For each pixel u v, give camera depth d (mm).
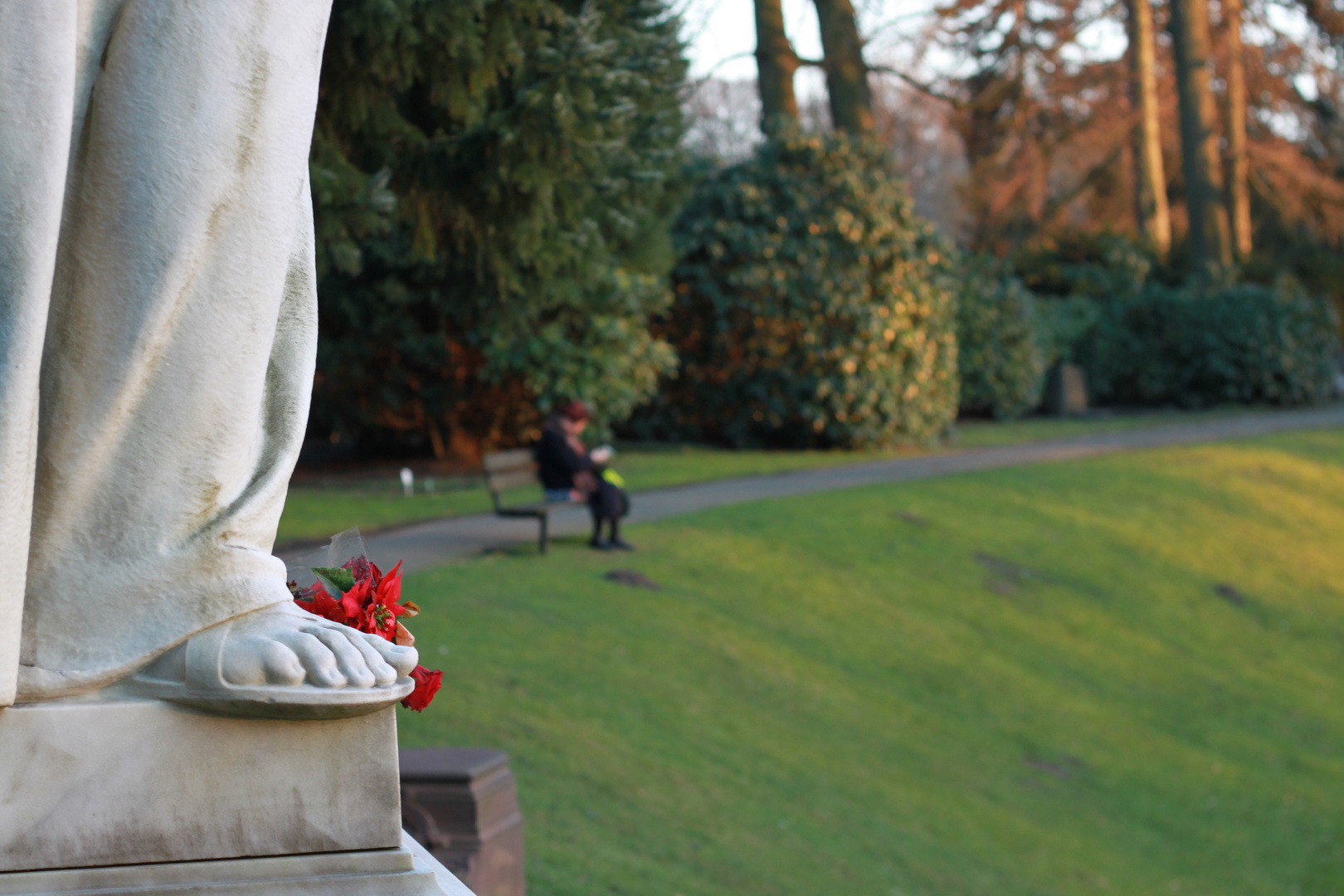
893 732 10523
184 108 2031
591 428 18500
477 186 8141
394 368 18109
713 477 18812
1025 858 9000
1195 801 11195
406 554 12172
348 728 2125
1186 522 19094
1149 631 15062
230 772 2076
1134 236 37875
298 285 2312
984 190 38000
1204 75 35375
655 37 8836
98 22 2053
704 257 22984
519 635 9750
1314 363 32750
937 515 16797
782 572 13289
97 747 2027
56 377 2045
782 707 10172
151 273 2035
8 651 1977
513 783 5500
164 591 2098
